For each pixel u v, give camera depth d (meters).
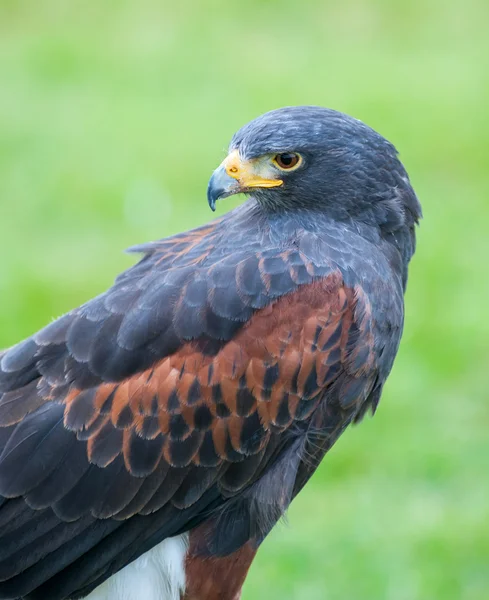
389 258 9.02
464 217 19.05
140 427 8.25
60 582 8.49
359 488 13.64
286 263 8.48
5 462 8.16
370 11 27.91
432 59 25.44
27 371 8.38
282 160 8.79
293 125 8.77
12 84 24.42
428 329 16.19
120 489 8.30
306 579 12.27
